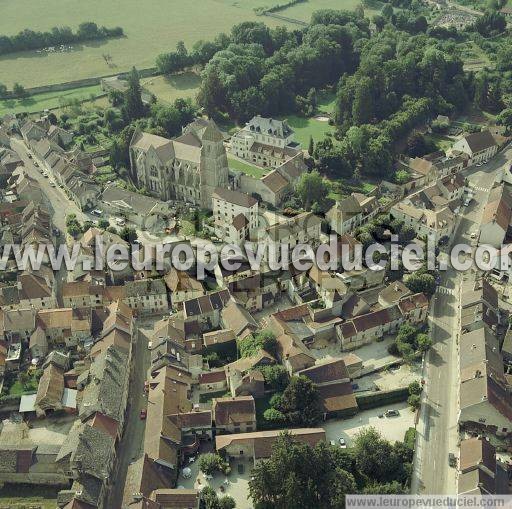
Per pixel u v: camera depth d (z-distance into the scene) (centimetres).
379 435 19250
